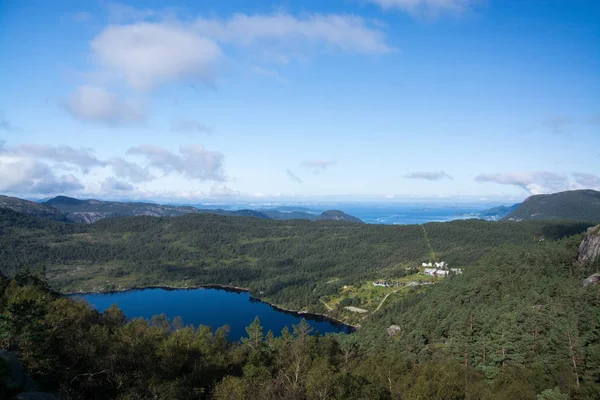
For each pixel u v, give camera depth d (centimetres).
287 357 8581
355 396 5656
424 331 11325
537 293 10769
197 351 7406
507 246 19700
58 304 7938
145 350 6281
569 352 6669
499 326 8681
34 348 4716
